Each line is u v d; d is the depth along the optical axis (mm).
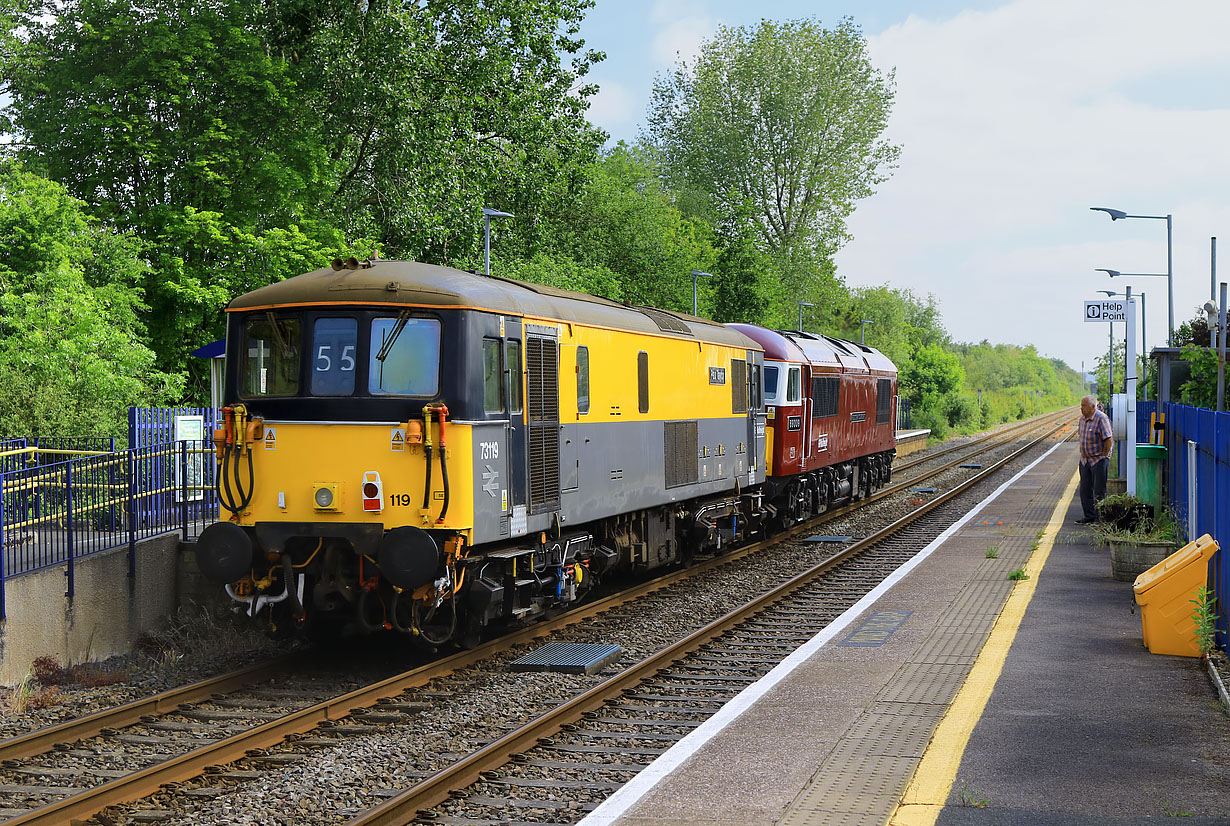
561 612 14156
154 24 26625
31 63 27234
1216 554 10836
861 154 58188
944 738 7582
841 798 6445
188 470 16281
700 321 18609
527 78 30562
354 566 11219
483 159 30562
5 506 11766
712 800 6488
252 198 27344
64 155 27156
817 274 60531
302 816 7020
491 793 7465
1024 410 125688
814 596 15438
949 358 81188
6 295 19844
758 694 9047
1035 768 6918
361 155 29391
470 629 11789
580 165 34281
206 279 26672
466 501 10742
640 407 15258
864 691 9008
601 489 13977
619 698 10039
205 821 6914
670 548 17109
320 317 11039
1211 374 21188
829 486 26422
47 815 6812
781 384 21891
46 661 11219
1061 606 12547
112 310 23078
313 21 28172
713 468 18297
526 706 9836
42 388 18797
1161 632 10109
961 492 29938
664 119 61031
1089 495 20031
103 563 12297
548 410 12484
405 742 8578
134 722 9375
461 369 10789
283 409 10992
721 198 59375
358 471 10781
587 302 14148
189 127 27312
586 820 6227
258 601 11148
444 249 32125
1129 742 7461
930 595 13516
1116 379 65500
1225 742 7445
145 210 27234
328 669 11414
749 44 58781
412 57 26953
